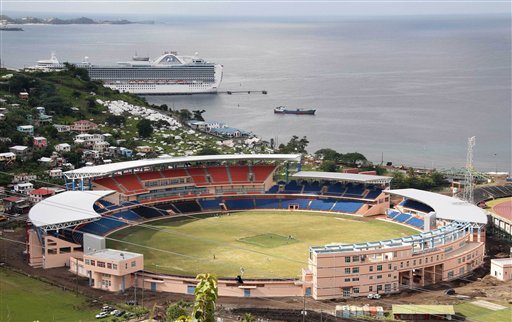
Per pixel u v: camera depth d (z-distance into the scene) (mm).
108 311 182125
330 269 194125
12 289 199375
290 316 179875
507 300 192875
